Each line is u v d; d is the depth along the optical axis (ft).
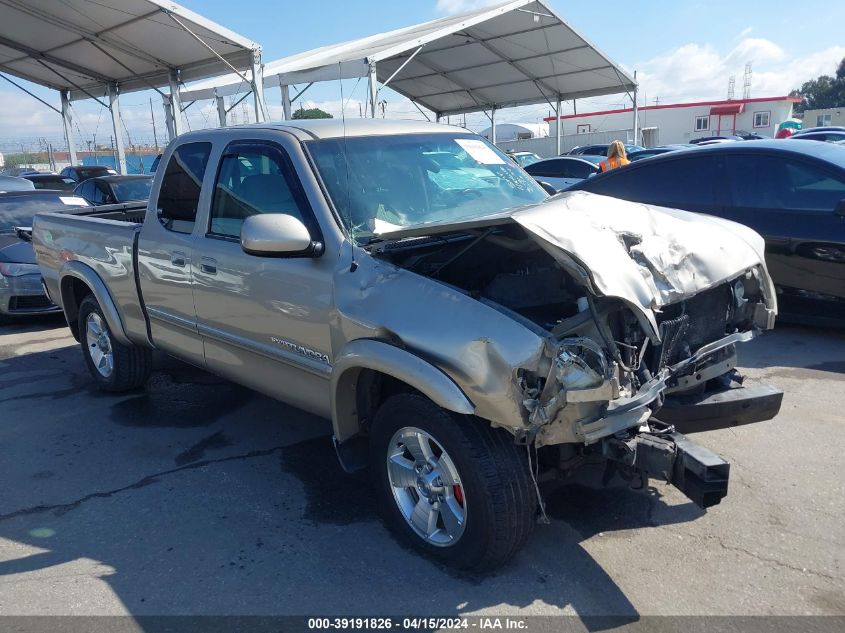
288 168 12.50
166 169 15.40
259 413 17.44
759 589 9.83
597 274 9.07
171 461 14.85
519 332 9.14
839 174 19.44
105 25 58.85
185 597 10.21
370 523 12.03
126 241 16.34
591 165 56.03
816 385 17.15
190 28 55.36
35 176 64.28
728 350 11.50
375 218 12.16
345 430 11.66
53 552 11.55
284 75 59.88
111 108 82.17
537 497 9.95
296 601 10.03
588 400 8.93
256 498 13.08
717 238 11.27
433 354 9.68
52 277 19.88
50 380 20.83
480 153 15.23
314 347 11.80
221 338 13.99
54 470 14.64
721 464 9.00
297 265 11.89
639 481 10.63
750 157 21.29
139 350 18.37
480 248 11.86
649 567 10.43
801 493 12.26
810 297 20.15
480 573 10.41
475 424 9.75
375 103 53.36
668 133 155.84
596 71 80.48
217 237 13.80
